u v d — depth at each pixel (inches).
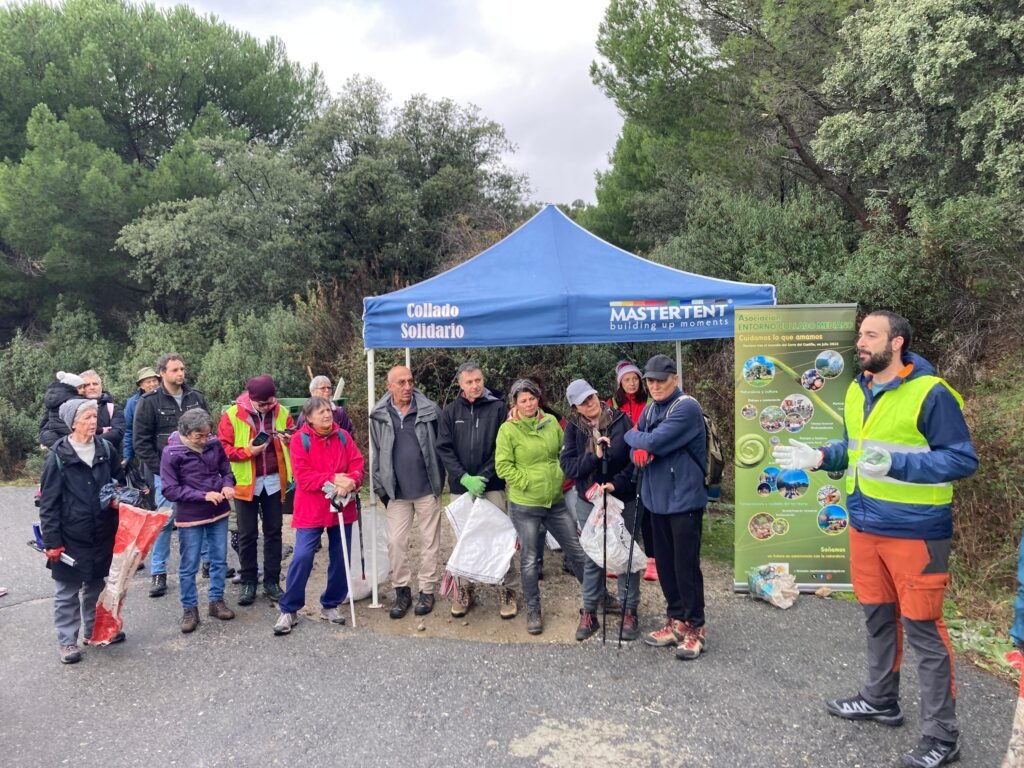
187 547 188.1
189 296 737.6
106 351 683.4
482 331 205.3
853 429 133.6
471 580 186.2
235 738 135.4
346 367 451.5
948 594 196.4
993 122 322.0
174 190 728.3
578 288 209.2
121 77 778.2
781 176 506.0
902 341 124.7
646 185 719.7
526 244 234.2
